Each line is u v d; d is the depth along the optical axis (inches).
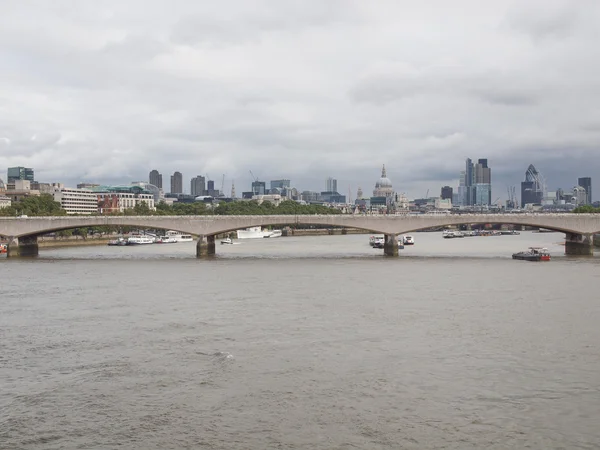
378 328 3489.2
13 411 2297.0
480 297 4557.1
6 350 3056.1
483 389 2486.5
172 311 4018.2
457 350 3026.6
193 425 2171.5
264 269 6717.5
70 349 3068.4
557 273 6151.6
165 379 2610.7
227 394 2439.7
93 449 2009.1
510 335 3314.5
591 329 3447.3
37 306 4227.4
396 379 2600.9
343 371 2704.2
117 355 2957.7
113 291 4926.2
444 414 2249.0
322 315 3863.2
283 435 2091.5
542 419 2207.2
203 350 3031.5
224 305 4234.7
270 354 2957.7
